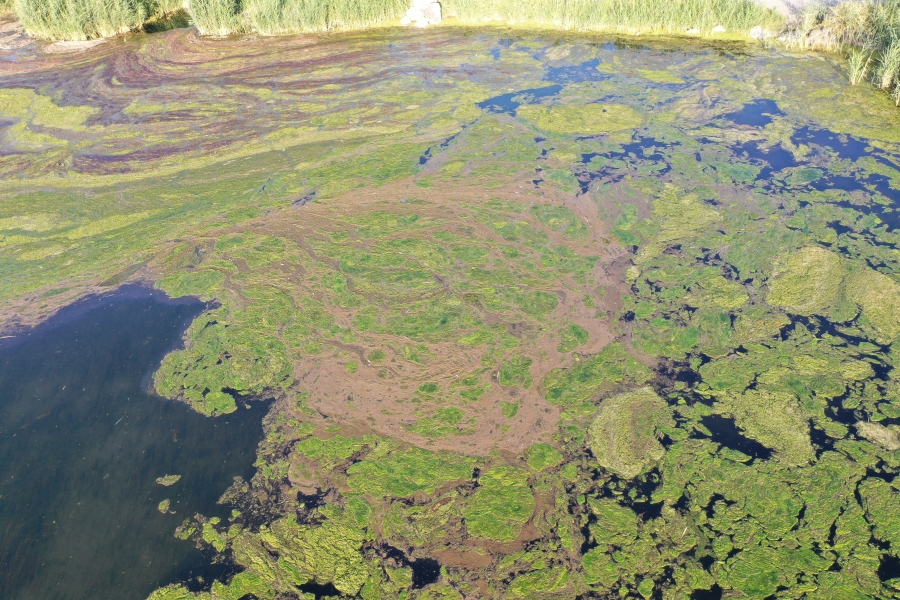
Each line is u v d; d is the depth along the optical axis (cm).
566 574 546
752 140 1091
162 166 1139
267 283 874
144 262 926
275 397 728
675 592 524
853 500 571
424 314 811
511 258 884
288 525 602
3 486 655
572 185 1013
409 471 639
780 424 648
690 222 921
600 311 798
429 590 544
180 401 732
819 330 743
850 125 1102
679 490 601
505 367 737
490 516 595
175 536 601
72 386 757
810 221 897
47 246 966
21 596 564
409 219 965
